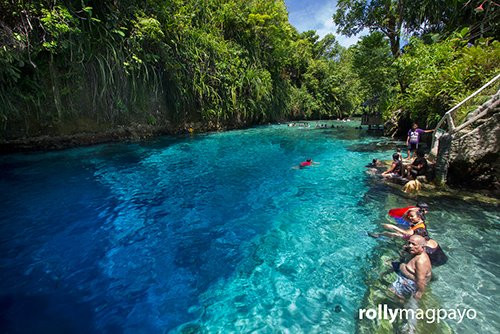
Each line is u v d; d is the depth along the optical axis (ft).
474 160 17.84
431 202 17.10
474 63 25.98
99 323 8.13
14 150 30.01
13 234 13.26
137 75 39.83
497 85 21.91
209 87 52.26
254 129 61.77
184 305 8.99
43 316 8.30
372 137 47.37
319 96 105.91
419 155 21.22
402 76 43.55
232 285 10.02
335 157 31.53
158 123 45.14
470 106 21.21
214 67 53.26
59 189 19.56
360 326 7.95
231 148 37.22
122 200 18.08
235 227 14.71
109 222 14.90
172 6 43.80
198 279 10.36
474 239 12.56
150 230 14.24
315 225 14.80
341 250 12.24
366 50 54.85
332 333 7.75
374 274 10.44
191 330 7.96
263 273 10.71
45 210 16.06
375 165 26.23
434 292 9.21
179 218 15.72
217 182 22.38
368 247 12.42
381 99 54.70
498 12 36.96
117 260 11.46
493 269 10.33
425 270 9.43
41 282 9.86
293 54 97.55
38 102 29.66
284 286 9.91
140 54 38.45
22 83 28.25
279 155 32.86
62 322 8.11
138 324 8.16
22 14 25.18
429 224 14.08
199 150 35.37
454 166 18.84
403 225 14.51
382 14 58.90
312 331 7.84
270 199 18.76
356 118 116.47
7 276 10.11
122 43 35.94
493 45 26.89
